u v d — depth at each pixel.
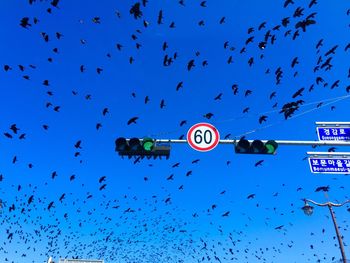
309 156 7.84
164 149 7.20
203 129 7.49
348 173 7.66
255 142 7.38
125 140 7.12
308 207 16.23
